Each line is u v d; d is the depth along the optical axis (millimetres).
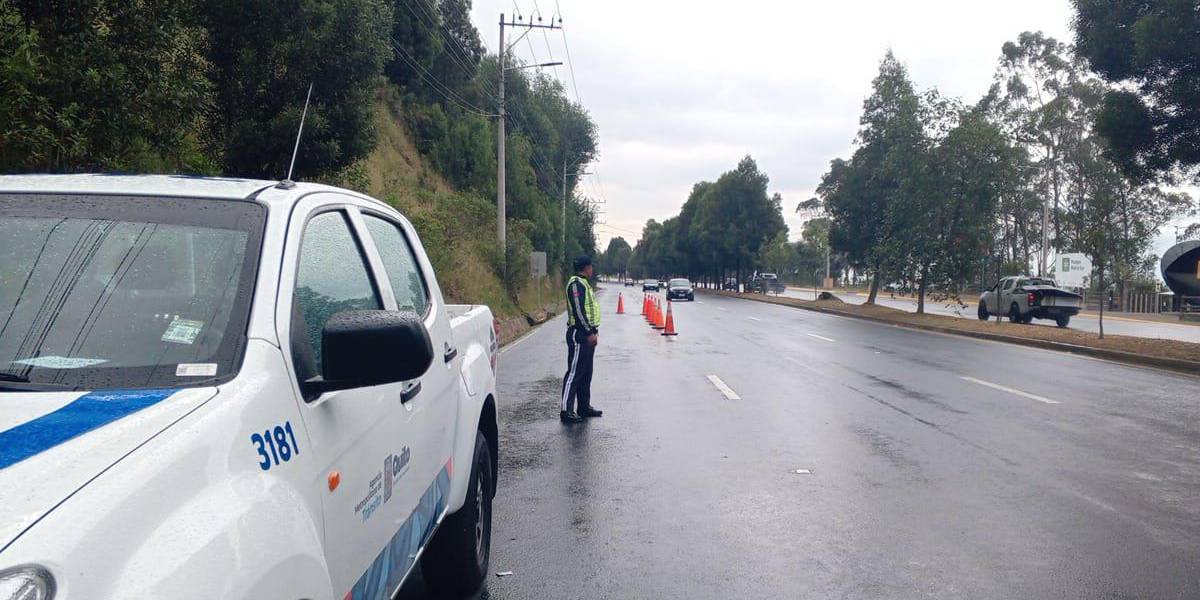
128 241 2369
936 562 4980
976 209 28984
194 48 10305
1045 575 4770
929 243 29609
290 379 2207
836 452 7898
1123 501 6254
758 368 14680
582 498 6387
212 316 2205
